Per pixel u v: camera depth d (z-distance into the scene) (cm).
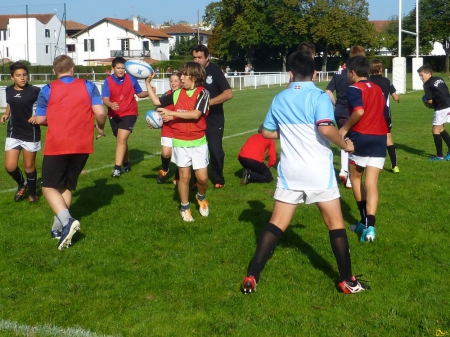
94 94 579
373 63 866
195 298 455
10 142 733
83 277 499
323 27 6297
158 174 916
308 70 453
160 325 410
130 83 899
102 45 7694
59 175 569
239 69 7344
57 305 443
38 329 401
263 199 769
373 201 584
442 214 675
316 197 454
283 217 468
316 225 634
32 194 748
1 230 629
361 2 6456
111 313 430
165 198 770
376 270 507
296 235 600
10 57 5759
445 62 6506
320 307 437
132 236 607
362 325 407
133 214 689
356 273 501
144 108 2258
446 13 6319
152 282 487
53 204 562
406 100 2453
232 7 6881
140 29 7862
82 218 673
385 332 396
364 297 452
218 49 7106
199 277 496
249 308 435
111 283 486
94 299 454
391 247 565
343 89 793
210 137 819
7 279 493
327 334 395
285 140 457
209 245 579
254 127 1605
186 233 619
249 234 610
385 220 653
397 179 873
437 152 1033
